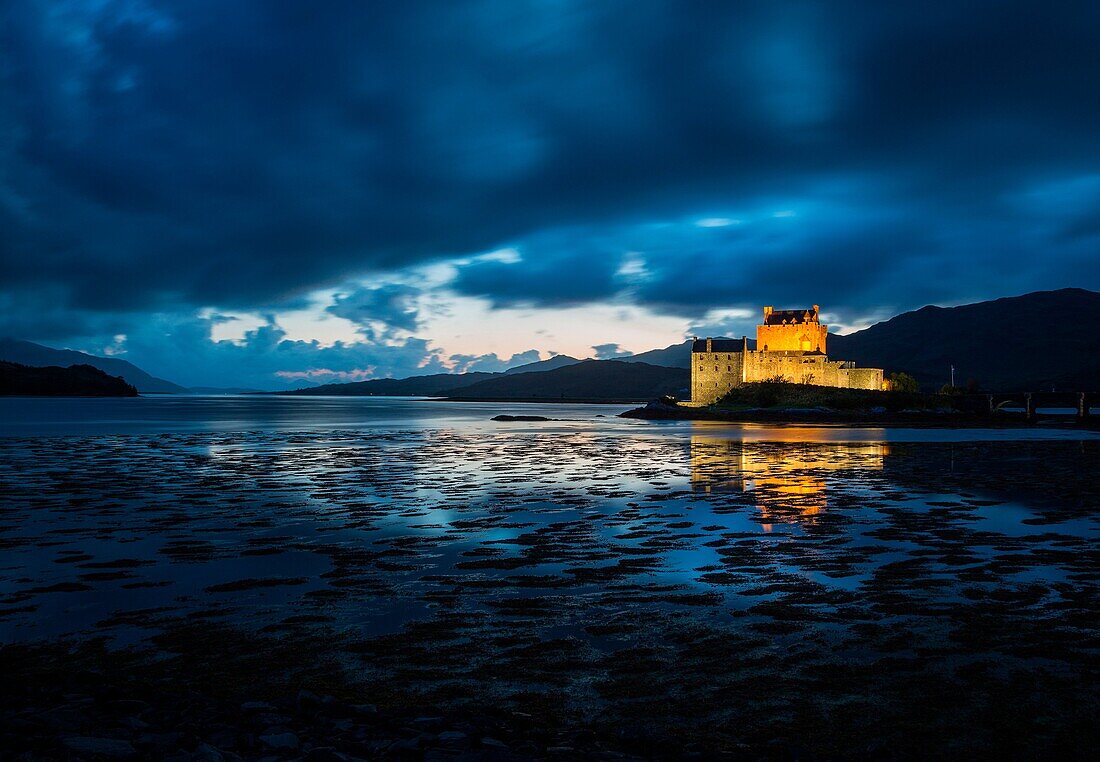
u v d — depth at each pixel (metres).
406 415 138.00
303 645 11.68
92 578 15.64
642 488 30.19
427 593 14.53
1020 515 23.27
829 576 15.69
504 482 32.25
